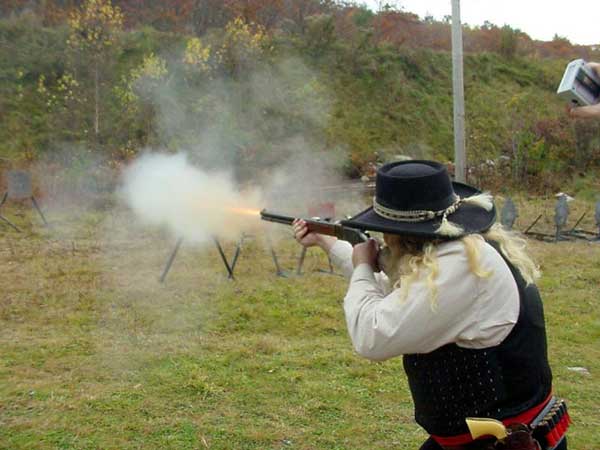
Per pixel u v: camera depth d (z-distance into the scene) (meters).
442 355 2.00
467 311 1.92
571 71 2.04
